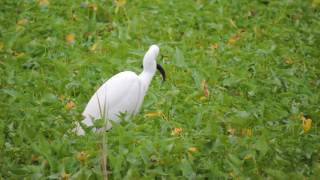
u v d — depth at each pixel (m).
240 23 14.77
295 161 8.99
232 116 9.80
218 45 13.23
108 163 8.43
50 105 10.02
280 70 12.13
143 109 10.25
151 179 7.98
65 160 8.13
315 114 10.59
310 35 14.31
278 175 8.21
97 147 8.40
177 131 9.27
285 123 10.40
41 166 8.04
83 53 12.47
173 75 11.66
